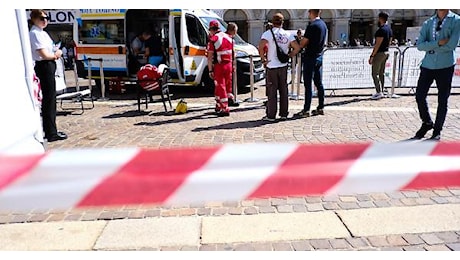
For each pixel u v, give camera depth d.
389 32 7.99
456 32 4.32
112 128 6.20
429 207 3.10
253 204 3.22
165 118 6.89
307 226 2.84
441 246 2.56
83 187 2.04
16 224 2.93
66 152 2.25
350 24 30.14
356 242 2.62
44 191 2.04
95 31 10.55
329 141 5.03
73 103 8.86
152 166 2.13
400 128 5.63
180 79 9.80
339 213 3.03
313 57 6.23
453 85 9.14
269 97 6.27
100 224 2.93
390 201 3.22
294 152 2.28
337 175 2.15
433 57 4.57
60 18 19.55
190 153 2.18
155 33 10.36
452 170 2.22
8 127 2.46
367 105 7.66
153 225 2.90
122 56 10.38
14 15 2.60
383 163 2.22
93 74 10.88
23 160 2.14
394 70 8.51
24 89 2.69
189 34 9.80
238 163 2.17
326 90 9.30
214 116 6.92
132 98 9.59
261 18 27.58
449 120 6.04
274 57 6.08
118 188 2.06
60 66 7.81
